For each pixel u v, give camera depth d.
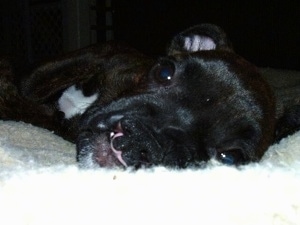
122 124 0.26
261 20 0.76
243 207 0.16
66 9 0.75
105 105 0.29
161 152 0.25
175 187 0.17
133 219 0.16
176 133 0.27
